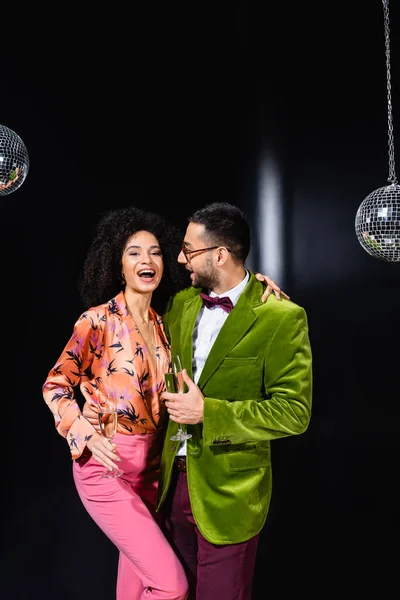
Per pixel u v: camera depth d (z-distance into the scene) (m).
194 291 2.34
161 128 3.12
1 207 2.93
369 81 3.08
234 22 3.13
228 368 2.11
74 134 3.01
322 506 3.14
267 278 2.23
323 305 3.14
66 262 3.01
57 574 2.97
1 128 2.07
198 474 2.14
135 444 2.23
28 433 2.97
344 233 3.12
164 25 3.11
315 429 3.16
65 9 2.99
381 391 3.10
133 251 2.26
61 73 2.99
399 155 3.06
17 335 2.96
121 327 2.22
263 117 3.14
